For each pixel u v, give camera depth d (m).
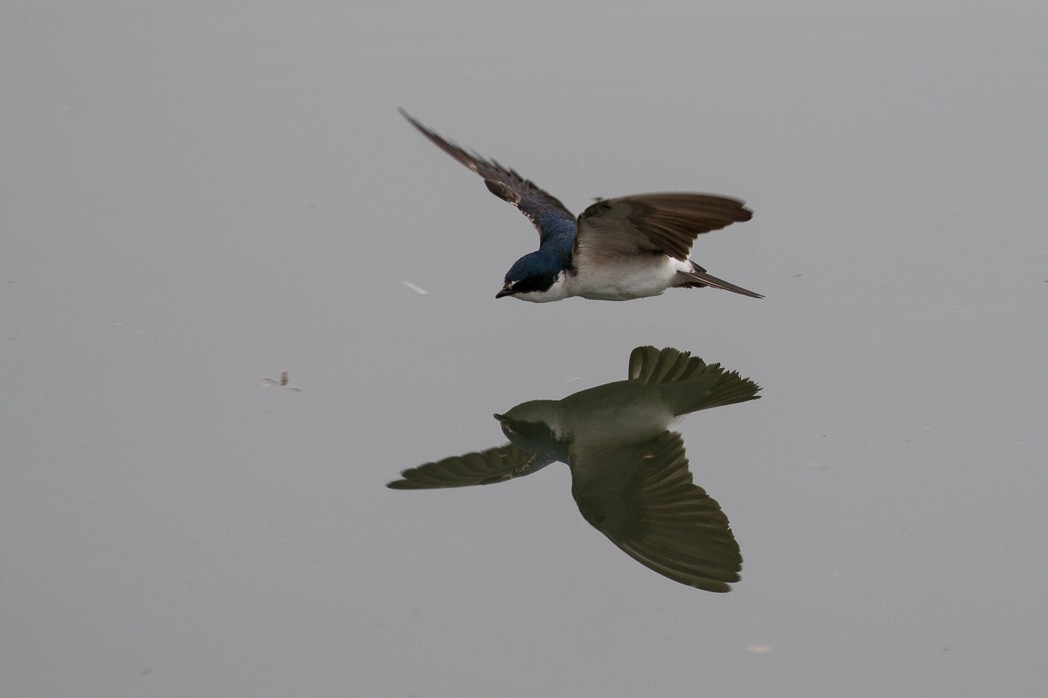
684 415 16.08
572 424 16.14
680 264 15.33
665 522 13.52
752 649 11.91
